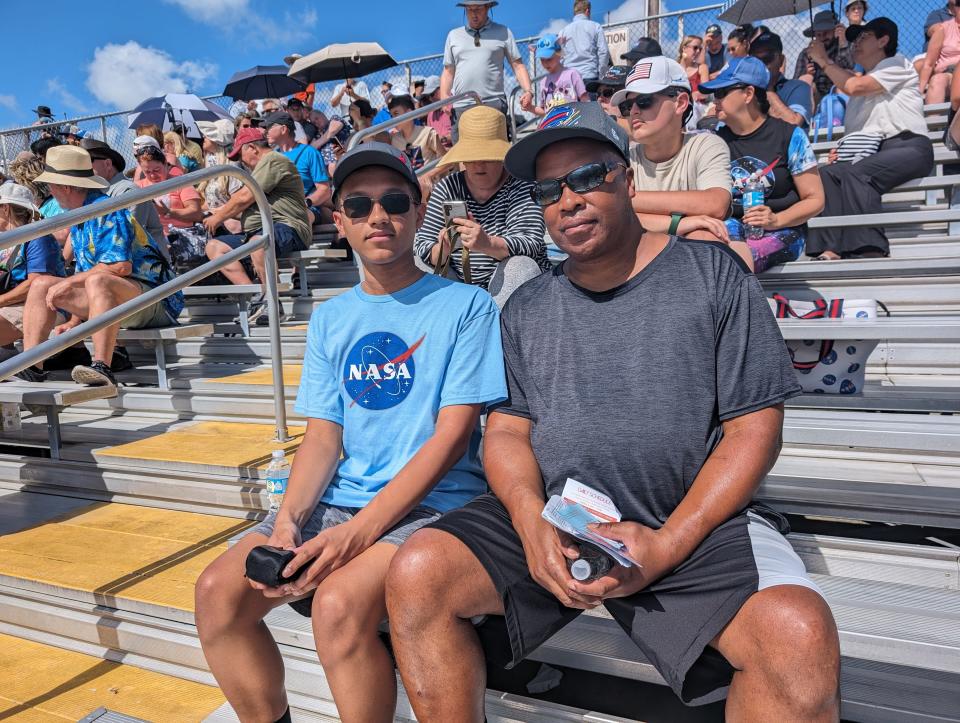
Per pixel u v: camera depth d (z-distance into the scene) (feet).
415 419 6.59
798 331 7.97
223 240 18.02
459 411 6.39
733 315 5.60
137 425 12.95
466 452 6.99
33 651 8.52
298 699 7.29
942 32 22.09
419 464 6.20
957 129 15.33
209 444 11.30
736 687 4.75
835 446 8.35
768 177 11.94
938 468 7.70
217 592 5.87
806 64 24.11
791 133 11.88
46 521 10.40
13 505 11.13
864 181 14.76
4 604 8.87
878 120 16.31
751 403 5.52
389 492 6.09
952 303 11.53
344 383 6.82
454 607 5.23
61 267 14.07
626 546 5.00
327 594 5.49
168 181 9.37
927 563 6.75
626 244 5.88
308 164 22.43
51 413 11.53
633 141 10.94
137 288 13.19
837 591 6.38
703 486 5.31
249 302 17.66
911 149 14.87
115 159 16.63
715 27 26.50
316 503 6.64
